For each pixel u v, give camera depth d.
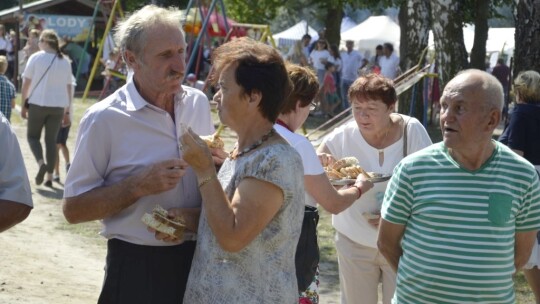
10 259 8.26
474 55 27.36
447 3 17.06
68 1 32.88
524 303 7.55
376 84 5.09
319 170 4.45
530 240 4.03
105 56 28.64
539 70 11.55
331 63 24.75
